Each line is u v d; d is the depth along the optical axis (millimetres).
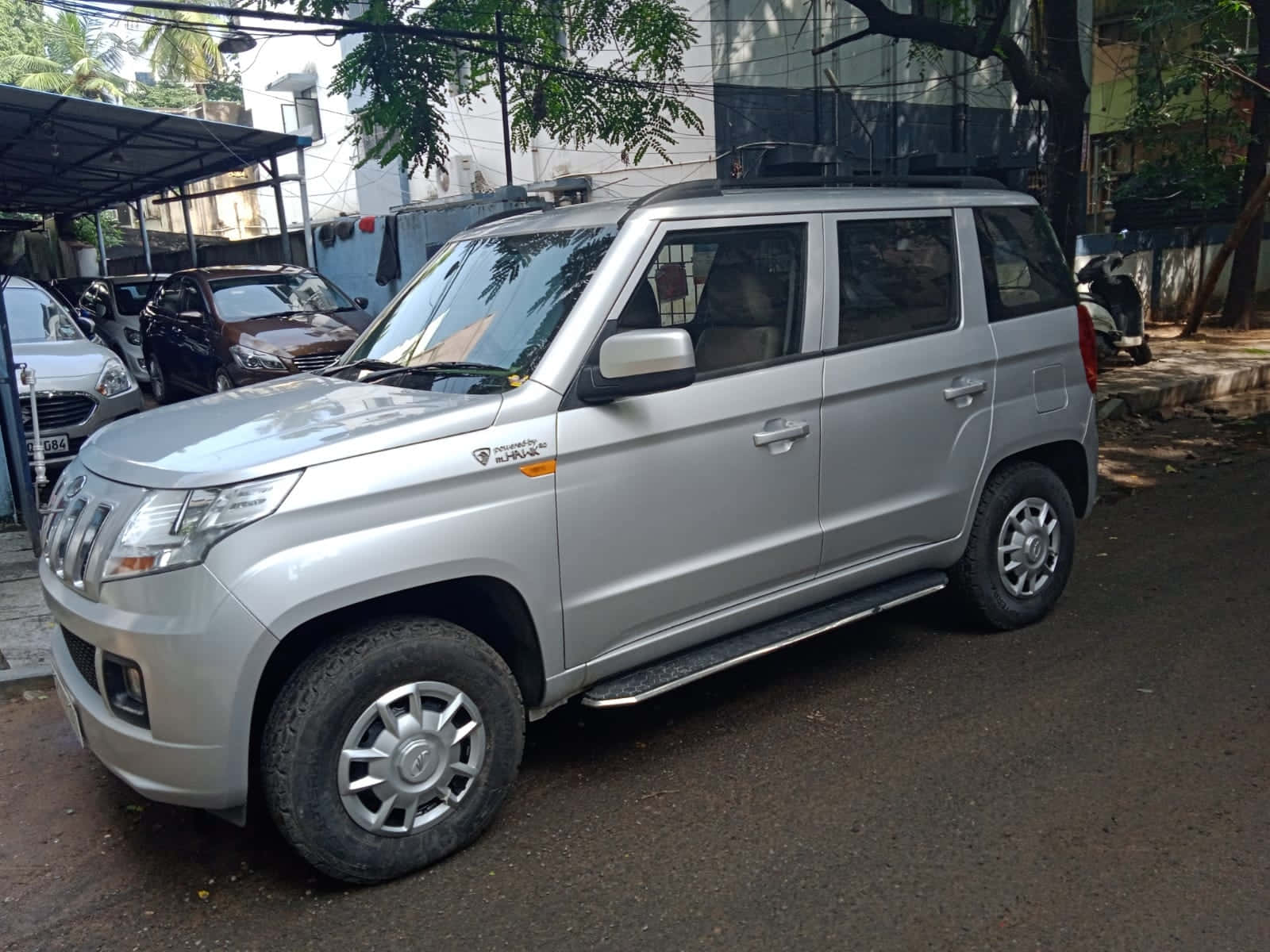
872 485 4332
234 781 3012
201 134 11688
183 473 3031
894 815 3557
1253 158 15391
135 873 3406
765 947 2904
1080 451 5254
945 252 4629
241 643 2908
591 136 13797
